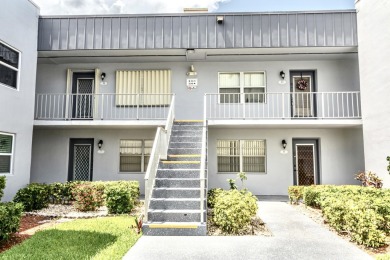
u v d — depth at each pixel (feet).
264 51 34.91
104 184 29.35
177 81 38.65
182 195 23.00
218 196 22.71
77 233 19.19
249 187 37.58
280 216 24.94
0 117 27.68
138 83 38.75
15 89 29.96
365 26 31.73
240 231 20.40
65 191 30.76
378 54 29.55
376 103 30.01
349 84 37.58
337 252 16.22
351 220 17.88
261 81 38.50
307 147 38.52
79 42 34.19
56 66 39.40
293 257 15.48
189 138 30.68
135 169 38.58
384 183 28.68
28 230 20.72
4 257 14.82
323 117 34.12
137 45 34.04
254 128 38.01
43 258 14.80
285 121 33.53
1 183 24.41
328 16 33.60
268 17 33.78
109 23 34.42
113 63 39.17
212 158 38.09
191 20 34.17
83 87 39.91
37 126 35.27
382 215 18.61
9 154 29.43
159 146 26.16
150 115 38.24
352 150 37.32
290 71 38.60
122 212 25.91
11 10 29.30
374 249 16.61
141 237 19.15
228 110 38.01
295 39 33.37
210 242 18.11
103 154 38.50
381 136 29.19
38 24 34.30
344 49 34.32
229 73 38.81
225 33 33.78
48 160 38.40
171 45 33.86
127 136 38.60
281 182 37.50
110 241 17.69
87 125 34.91
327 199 21.71
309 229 20.93
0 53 28.04
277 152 37.91
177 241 18.34
